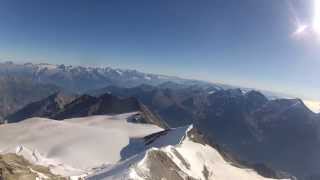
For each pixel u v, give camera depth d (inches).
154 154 5689.0
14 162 5629.9
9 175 4375.0
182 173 5718.5
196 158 6914.4
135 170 4933.6
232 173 7121.1
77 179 5196.9
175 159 6058.1
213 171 6811.0
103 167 7086.6
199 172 6259.8
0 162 4722.0
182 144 7608.3
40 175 4820.4
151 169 5201.8
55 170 6304.1
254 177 7490.2
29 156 7268.7
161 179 5078.7
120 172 4923.7
